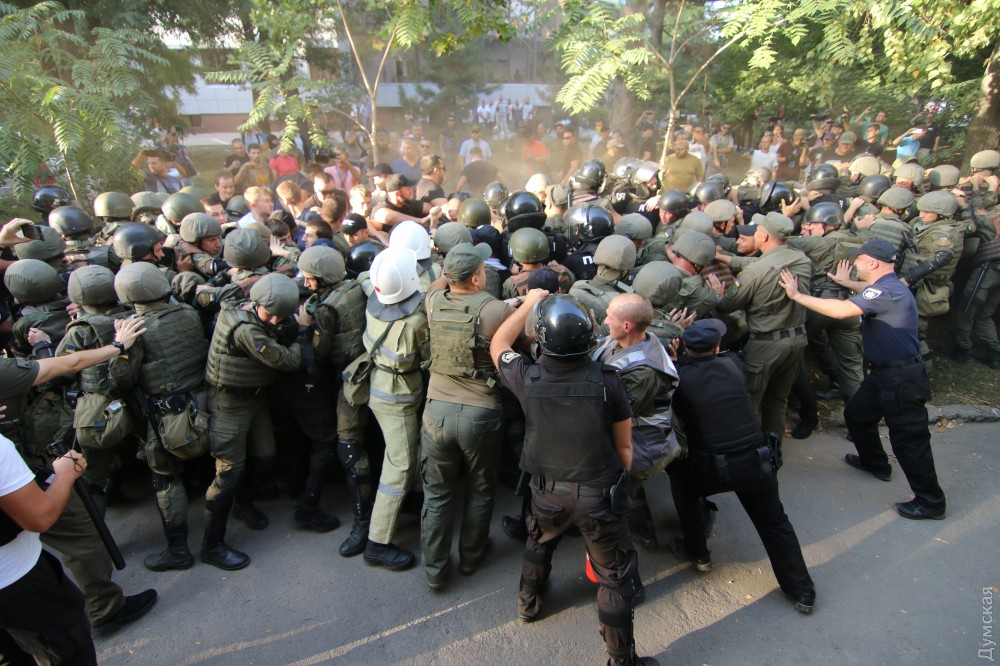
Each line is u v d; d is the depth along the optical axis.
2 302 3.96
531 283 3.39
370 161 10.09
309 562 3.52
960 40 7.02
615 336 2.91
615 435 2.67
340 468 4.34
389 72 19.12
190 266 4.27
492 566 3.50
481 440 3.05
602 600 2.65
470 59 16.92
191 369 3.29
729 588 3.35
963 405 5.48
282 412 3.96
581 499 2.58
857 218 5.94
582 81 6.29
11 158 6.25
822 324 5.04
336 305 3.52
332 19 7.47
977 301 6.11
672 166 7.91
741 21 6.27
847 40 6.54
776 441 3.04
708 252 3.84
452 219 5.27
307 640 2.98
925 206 5.56
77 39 6.73
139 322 3.06
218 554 3.44
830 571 3.47
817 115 13.98
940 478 4.41
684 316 3.70
